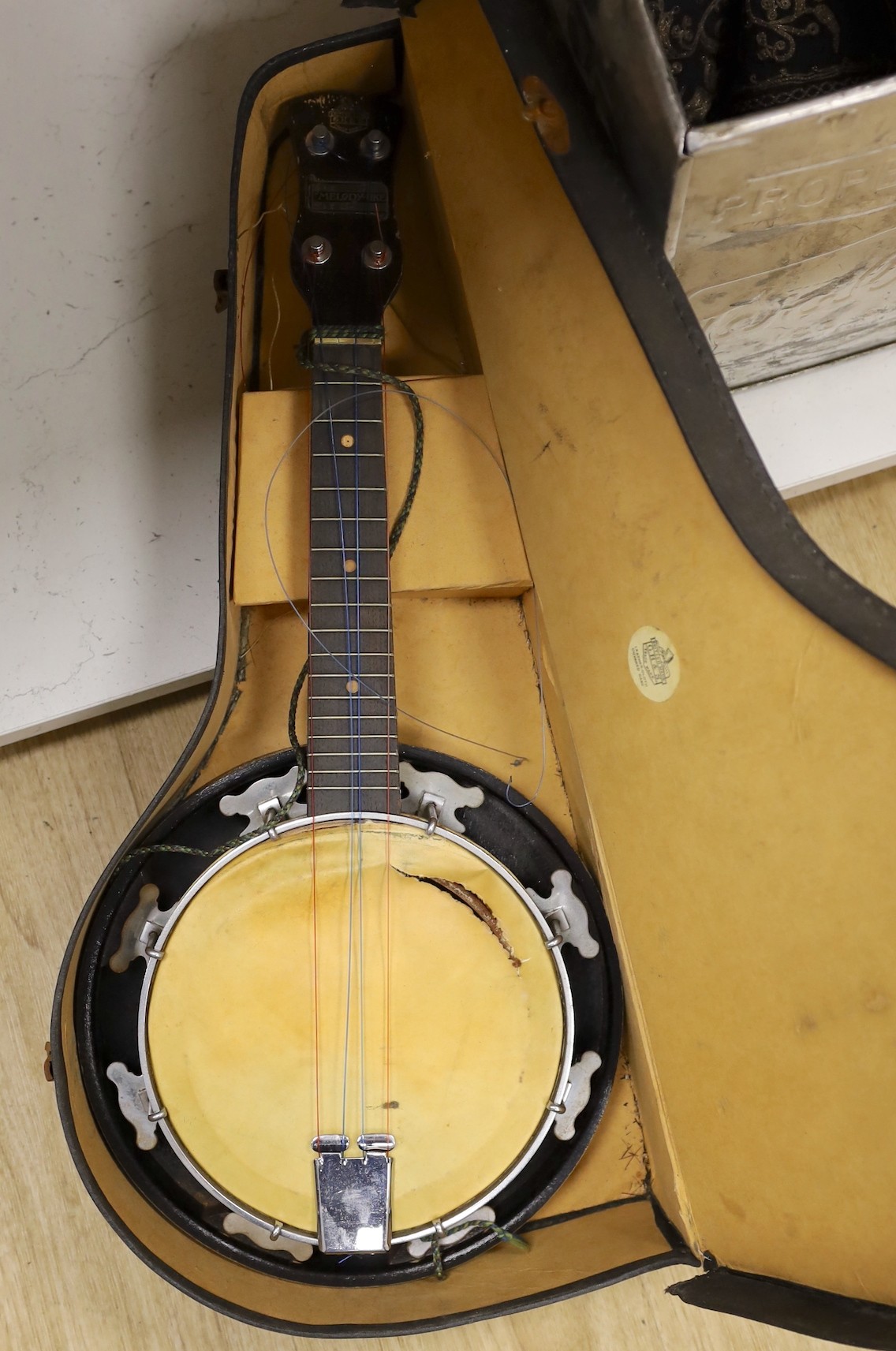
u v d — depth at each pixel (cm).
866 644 58
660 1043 72
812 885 61
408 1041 74
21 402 90
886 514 101
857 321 86
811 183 66
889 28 73
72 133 87
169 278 90
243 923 74
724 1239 69
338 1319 73
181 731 96
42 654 90
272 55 88
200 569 91
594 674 71
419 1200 74
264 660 80
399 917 74
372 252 79
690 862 67
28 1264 89
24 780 94
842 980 61
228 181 90
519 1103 74
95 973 75
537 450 73
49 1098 91
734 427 61
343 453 77
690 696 65
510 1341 90
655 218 65
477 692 82
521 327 73
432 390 79
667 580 65
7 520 90
